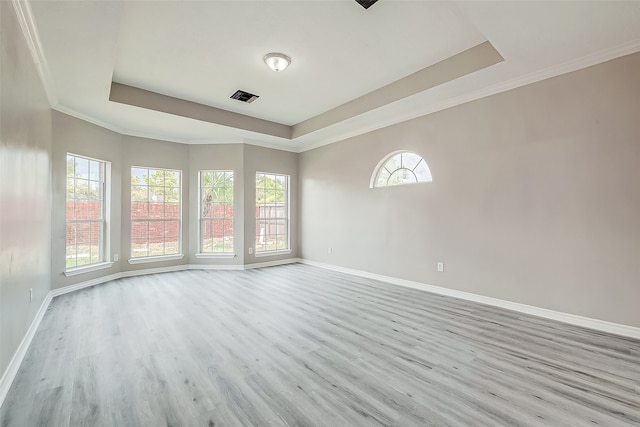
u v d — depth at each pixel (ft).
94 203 15.83
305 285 15.57
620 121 9.30
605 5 7.30
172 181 19.54
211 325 10.06
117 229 16.89
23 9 7.19
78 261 14.89
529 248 11.14
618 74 9.32
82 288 14.76
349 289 14.76
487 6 7.40
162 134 18.56
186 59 11.30
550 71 10.53
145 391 6.32
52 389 6.38
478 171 12.53
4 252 6.31
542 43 8.98
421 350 8.23
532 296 11.06
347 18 9.09
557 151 10.50
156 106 14.30
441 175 13.82
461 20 9.23
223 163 20.01
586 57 9.72
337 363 7.53
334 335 9.25
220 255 19.95
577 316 10.05
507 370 7.18
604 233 9.58
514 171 11.52
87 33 8.36
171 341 8.80
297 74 12.62
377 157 16.69
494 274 12.08
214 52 10.85
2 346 6.19
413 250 14.99
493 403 5.94
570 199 10.23
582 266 9.98
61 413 5.61
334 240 19.56
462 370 7.19
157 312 11.35
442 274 13.80
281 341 8.81
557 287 10.48
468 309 11.71
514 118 11.50
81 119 14.61
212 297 13.38
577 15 7.69
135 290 14.52
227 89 14.02
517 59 9.91
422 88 12.35
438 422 5.40
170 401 5.99
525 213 11.24
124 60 11.33
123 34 9.70
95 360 7.65
